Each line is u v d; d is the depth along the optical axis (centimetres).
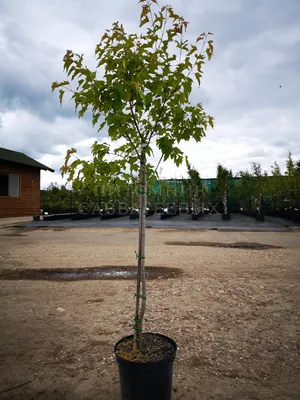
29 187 2783
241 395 274
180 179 2880
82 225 1956
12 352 351
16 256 926
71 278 667
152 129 281
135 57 246
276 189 2400
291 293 560
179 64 263
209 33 274
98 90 241
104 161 276
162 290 576
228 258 891
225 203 2548
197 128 278
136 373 232
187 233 1588
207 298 532
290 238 1361
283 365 324
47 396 273
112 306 495
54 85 259
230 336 390
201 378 300
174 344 263
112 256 924
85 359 335
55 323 430
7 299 531
